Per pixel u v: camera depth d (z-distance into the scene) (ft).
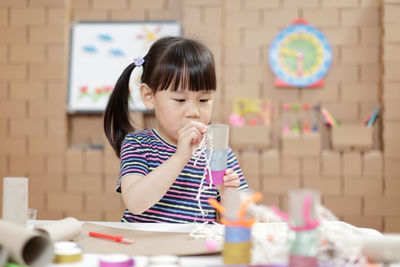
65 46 8.60
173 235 3.01
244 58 8.68
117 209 8.46
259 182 8.30
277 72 8.52
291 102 8.60
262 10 8.66
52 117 8.57
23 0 8.62
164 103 3.81
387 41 8.14
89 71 8.69
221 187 3.71
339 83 8.55
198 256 2.56
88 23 8.77
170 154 4.09
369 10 8.50
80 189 8.50
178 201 3.97
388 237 2.40
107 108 4.48
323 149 8.55
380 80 8.46
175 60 3.76
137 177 3.76
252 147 8.35
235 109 8.53
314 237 2.18
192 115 3.76
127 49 8.66
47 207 8.52
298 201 2.18
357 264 2.29
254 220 2.39
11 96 8.62
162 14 8.83
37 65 8.59
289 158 8.27
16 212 2.76
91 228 3.16
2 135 8.62
